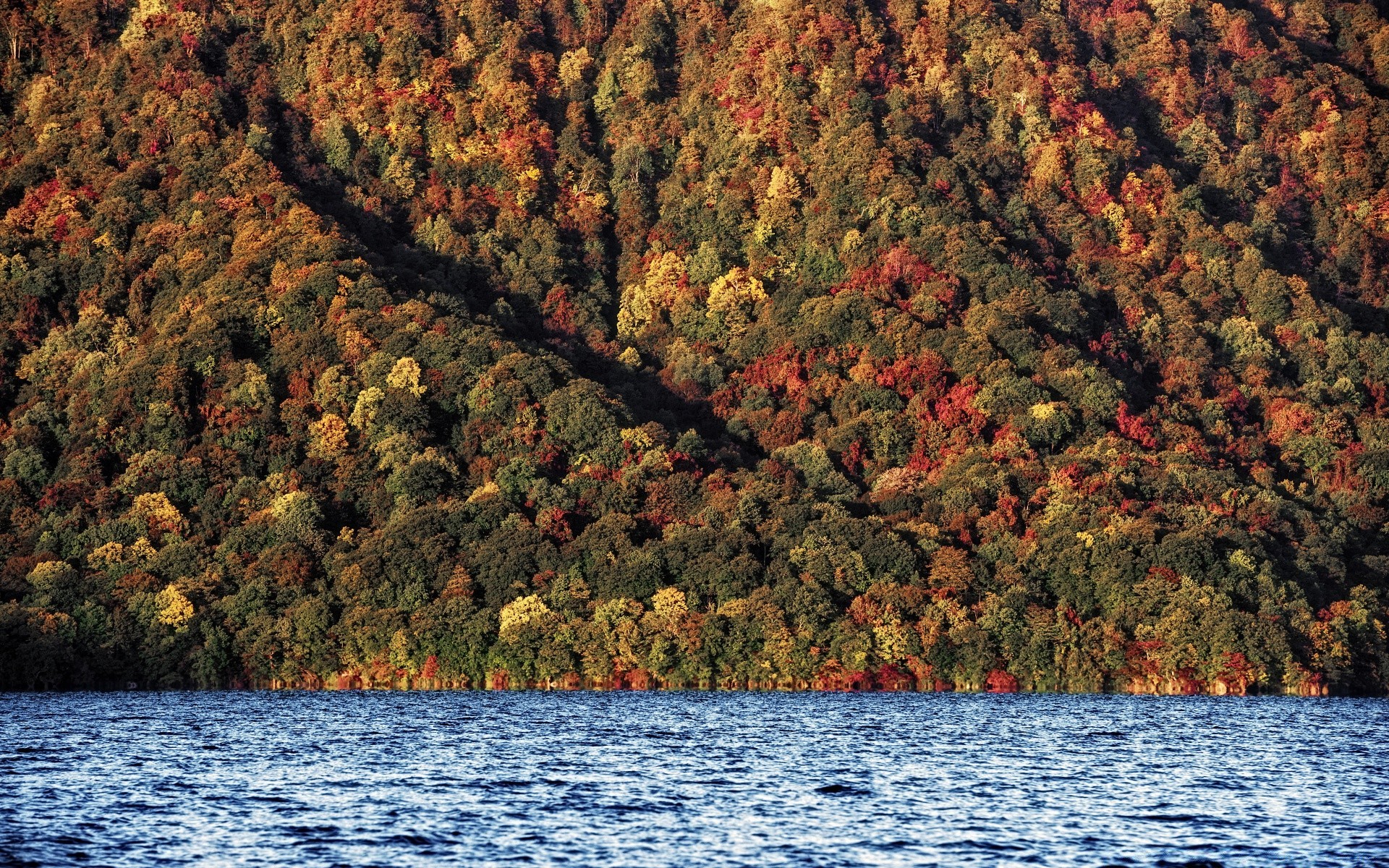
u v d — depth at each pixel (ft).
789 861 351.87
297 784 467.52
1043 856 359.46
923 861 352.90
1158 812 422.41
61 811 411.95
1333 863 353.51
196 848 363.56
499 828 390.42
